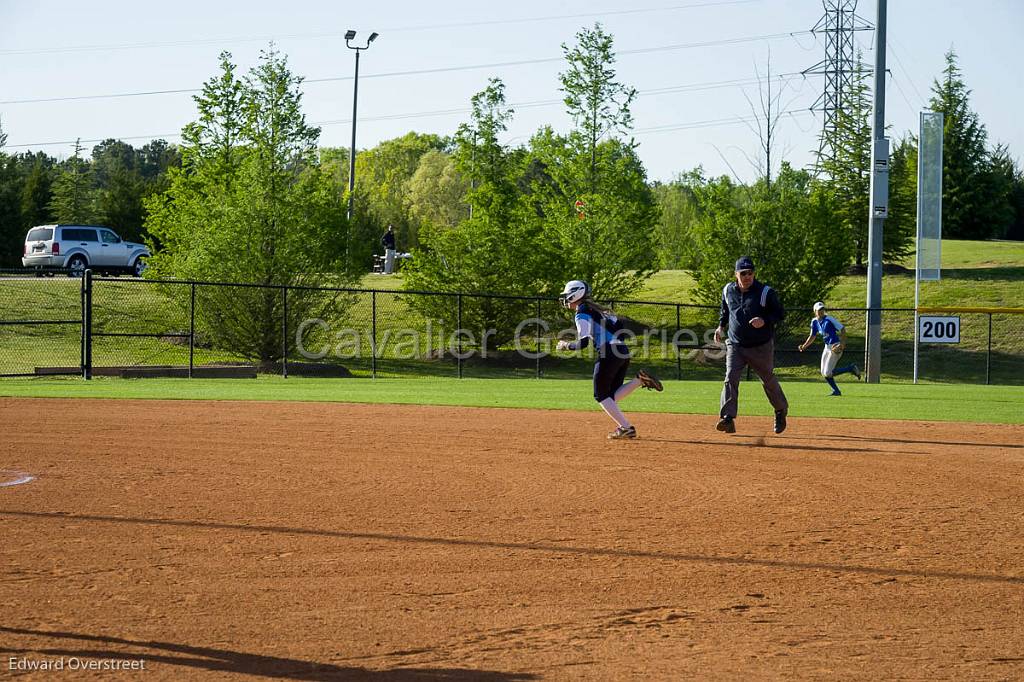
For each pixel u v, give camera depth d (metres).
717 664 9.22
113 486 17.52
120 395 35.09
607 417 29.11
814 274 68.94
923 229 50.28
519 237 65.69
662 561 12.66
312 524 14.58
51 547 13.09
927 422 28.41
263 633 9.88
